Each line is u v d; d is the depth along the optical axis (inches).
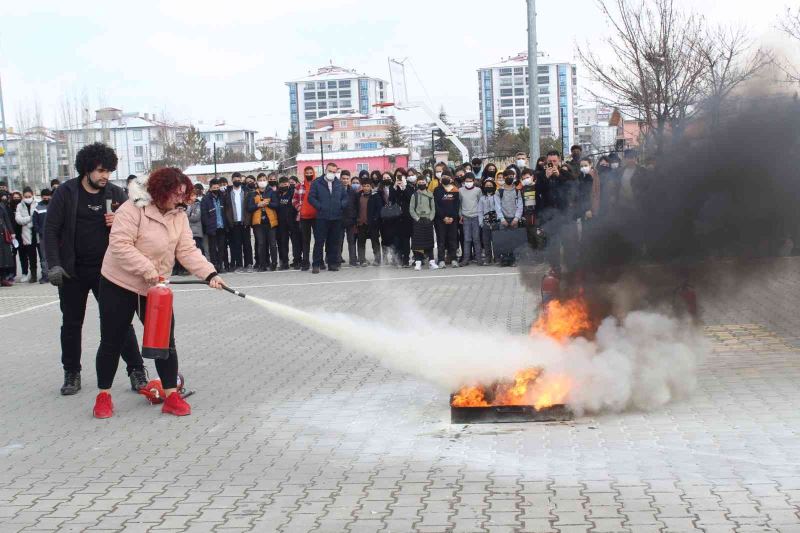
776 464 224.4
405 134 4092.0
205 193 787.4
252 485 227.5
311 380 348.8
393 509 205.0
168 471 242.1
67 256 327.3
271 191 778.2
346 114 5600.4
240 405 314.0
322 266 778.2
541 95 5531.5
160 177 301.1
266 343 434.0
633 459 233.6
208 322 509.7
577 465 231.0
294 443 264.7
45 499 221.8
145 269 296.2
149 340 296.2
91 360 407.5
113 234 299.4
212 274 306.5
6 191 792.9
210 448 263.0
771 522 187.3
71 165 3946.9
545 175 631.8
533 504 203.9
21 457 261.1
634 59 903.1
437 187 727.7
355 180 797.9
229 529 197.0
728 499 201.6
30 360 418.6
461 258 738.8
